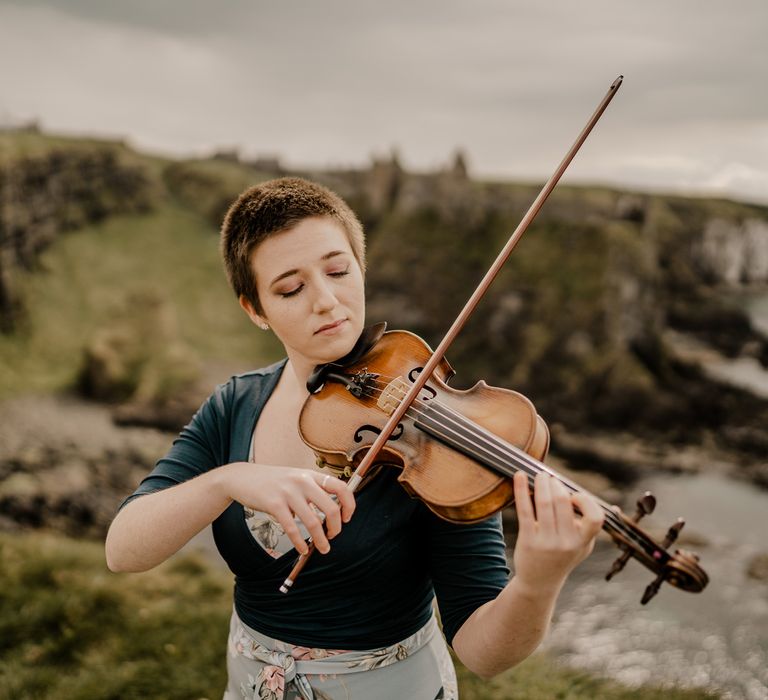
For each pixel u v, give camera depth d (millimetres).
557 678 5238
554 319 49438
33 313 51312
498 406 1698
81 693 4816
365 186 68938
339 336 1715
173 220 69562
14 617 5672
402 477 1593
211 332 54375
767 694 13000
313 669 1683
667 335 63469
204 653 5430
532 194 59062
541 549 1307
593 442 37781
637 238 51938
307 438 1772
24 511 27922
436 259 58500
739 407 42312
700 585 1507
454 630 1599
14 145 58094
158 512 1648
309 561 1645
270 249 1681
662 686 5504
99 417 39812
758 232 87688
